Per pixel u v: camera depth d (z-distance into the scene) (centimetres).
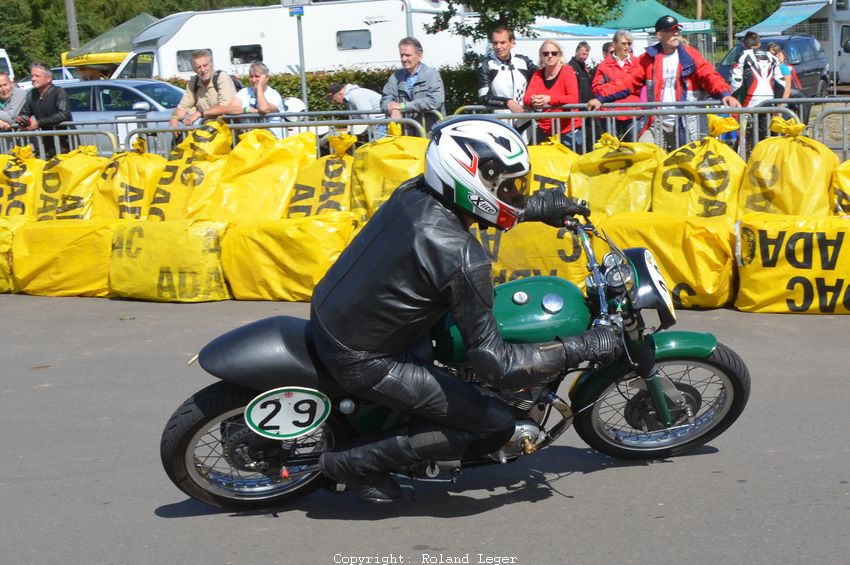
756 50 1456
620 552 406
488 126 408
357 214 859
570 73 1002
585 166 827
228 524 452
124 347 760
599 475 488
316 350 421
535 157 846
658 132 874
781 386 598
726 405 491
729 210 777
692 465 492
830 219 725
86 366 715
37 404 634
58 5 4741
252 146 917
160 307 881
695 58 986
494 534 429
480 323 398
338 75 2055
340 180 879
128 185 957
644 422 486
